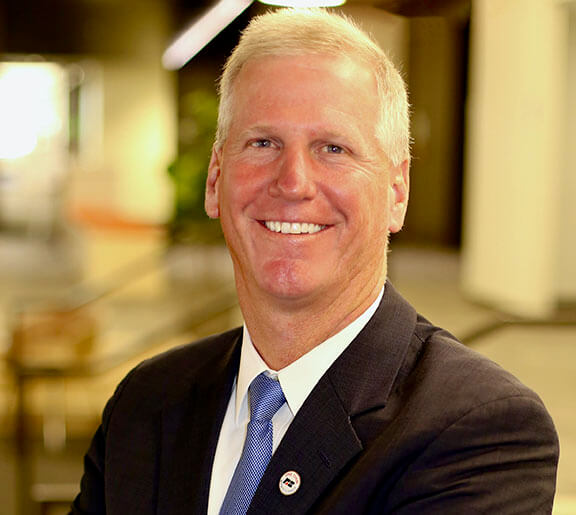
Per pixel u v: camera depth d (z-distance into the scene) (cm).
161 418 151
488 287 966
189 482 141
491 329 335
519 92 880
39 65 1723
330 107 132
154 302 1046
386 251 147
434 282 1162
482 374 129
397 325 141
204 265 1173
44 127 1748
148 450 149
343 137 133
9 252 1581
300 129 132
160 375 158
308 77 133
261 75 135
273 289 136
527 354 734
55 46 1380
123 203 1199
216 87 150
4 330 752
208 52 1539
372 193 136
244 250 140
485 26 950
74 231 1415
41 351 586
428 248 1564
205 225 1107
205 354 159
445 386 127
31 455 451
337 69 133
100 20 1316
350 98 133
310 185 133
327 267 135
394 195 147
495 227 945
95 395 589
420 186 1606
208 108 1130
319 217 134
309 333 138
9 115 1741
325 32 134
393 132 140
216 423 145
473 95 1006
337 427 129
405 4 489
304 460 128
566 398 588
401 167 147
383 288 146
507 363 701
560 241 914
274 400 138
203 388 151
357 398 131
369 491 122
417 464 121
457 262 1388
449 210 1589
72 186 1209
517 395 126
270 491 128
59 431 542
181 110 1521
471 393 125
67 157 1745
